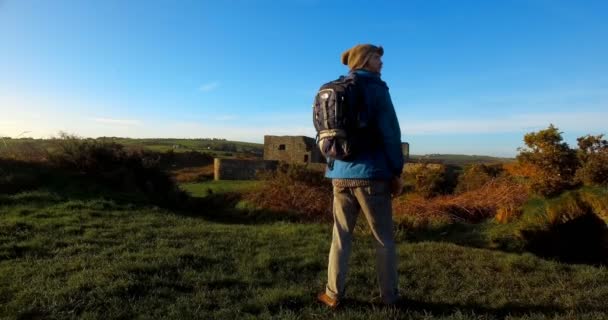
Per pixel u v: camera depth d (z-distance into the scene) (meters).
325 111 4.14
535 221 9.74
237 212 14.95
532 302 4.74
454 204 13.14
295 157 51.91
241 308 4.41
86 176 14.44
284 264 6.16
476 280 5.56
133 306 4.41
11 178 12.71
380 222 4.32
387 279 4.43
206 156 55.09
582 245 9.37
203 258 6.33
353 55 4.35
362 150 4.18
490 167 16.70
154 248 6.95
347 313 4.24
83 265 5.71
